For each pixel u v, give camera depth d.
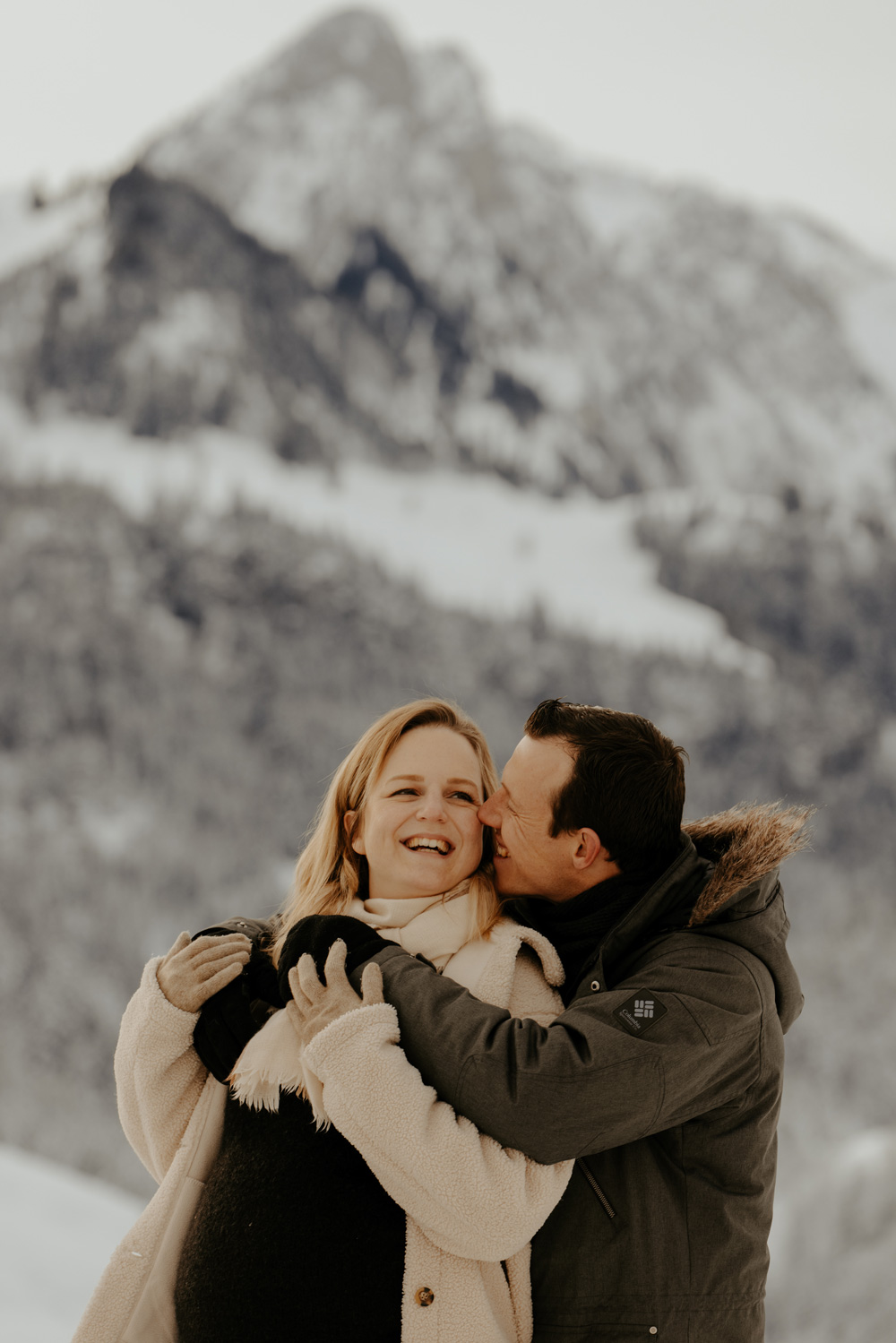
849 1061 42.75
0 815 79.06
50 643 100.25
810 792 107.69
